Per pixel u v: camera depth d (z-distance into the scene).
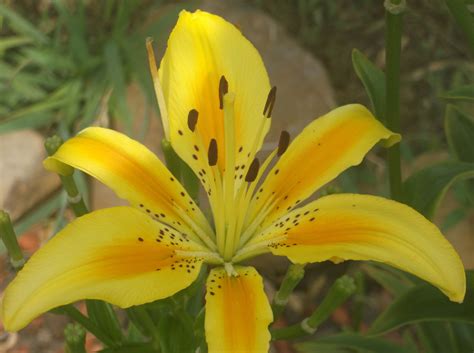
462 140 0.31
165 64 0.24
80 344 0.24
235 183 0.25
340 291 0.23
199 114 0.25
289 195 0.24
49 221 0.53
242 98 0.25
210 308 0.21
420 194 0.27
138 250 0.22
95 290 0.20
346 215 0.23
